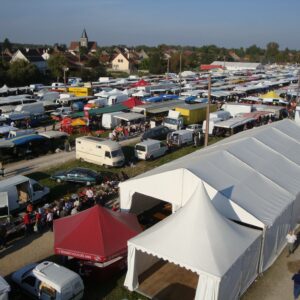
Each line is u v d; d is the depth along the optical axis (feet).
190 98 189.57
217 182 53.98
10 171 91.30
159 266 50.90
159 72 400.26
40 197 71.10
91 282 46.91
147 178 57.36
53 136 108.78
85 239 47.01
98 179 81.97
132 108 154.81
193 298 44.09
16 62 274.36
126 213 55.98
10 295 43.88
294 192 58.65
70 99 181.98
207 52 633.61
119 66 435.53
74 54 411.54
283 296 44.73
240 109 159.94
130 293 44.91
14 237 58.49
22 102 171.12
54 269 43.34
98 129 138.92
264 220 48.55
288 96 214.48
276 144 76.48
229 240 43.11
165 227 45.03
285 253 54.95
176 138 116.57
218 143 80.79
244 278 44.42
